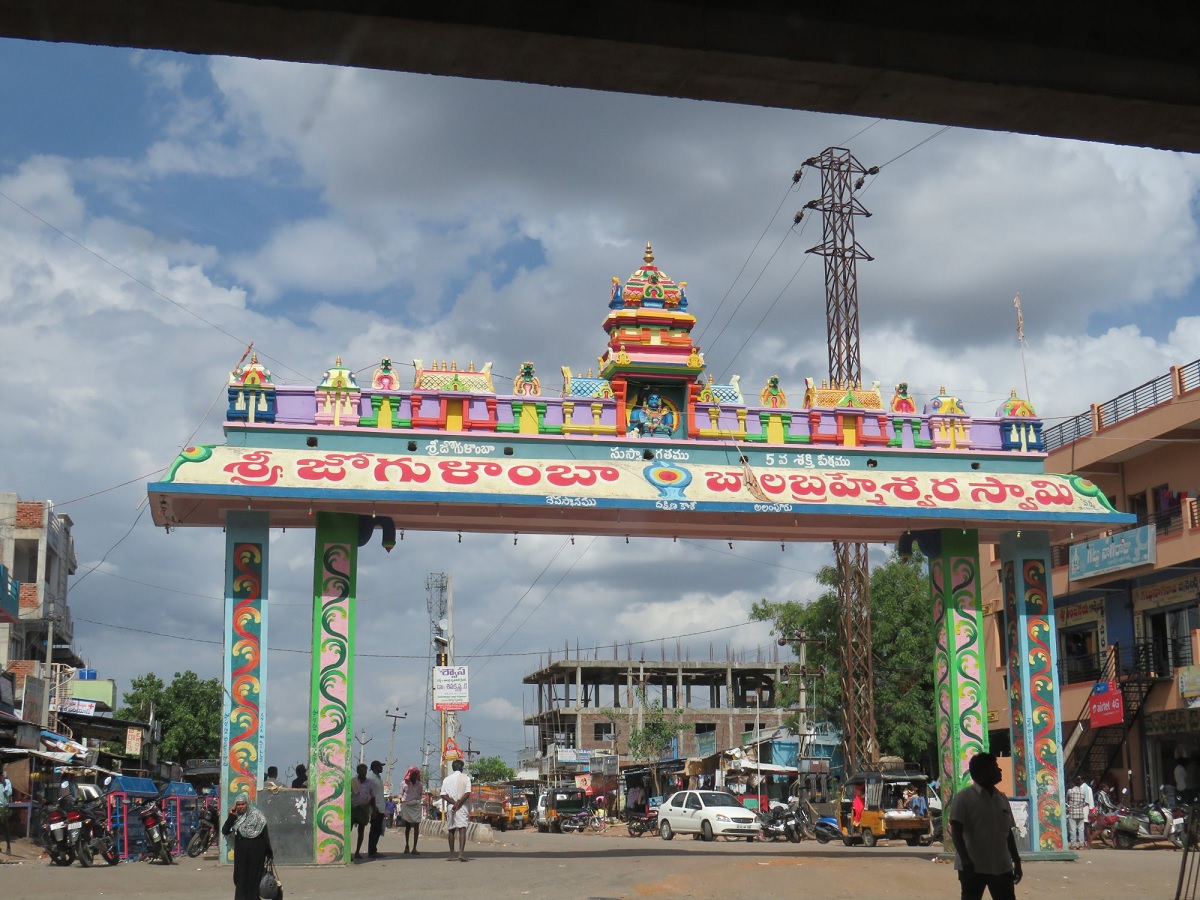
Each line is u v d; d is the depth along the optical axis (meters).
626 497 19.62
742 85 6.01
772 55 5.75
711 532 21.66
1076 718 34.88
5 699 30.53
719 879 16.75
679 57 5.73
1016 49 5.98
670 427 20.73
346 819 19.27
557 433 20.28
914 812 30.12
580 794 53.88
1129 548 33.00
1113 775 34.38
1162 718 32.09
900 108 6.29
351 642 19.77
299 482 18.89
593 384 20.66
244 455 19.14
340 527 19.95
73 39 5.43
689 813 37.06
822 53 5.79
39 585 41.66
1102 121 6.43
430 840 36.03
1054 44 6.00
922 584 42.88
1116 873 18.75
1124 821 27.61
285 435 19.62
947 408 21.78
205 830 24.41
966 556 21.45
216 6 5.20
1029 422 21.95
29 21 5.29
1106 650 35.31
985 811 9.90
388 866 19.55
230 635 19.34
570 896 14.91
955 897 15.35
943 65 5.94
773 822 35.81
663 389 20.81
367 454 19.53
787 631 43.34
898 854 23.56
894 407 21.61
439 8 5.39
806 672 45.09
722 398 21.14
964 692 21.12
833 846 30.45
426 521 20.67
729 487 20.09
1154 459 34.53
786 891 15.70
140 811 22.88
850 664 36.53
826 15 5.77
